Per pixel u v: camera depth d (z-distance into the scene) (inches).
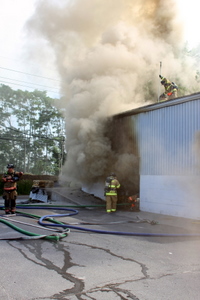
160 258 197.2
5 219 320.2
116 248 219.5
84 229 279.6
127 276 159.9
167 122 406.3
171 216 388.5
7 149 1740.9
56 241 232.2
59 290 137.9
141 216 389.7
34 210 424.5
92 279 153.4
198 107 362.9
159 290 142.4
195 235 271.0
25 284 143.1
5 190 359.3
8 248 205.5
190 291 142.3
